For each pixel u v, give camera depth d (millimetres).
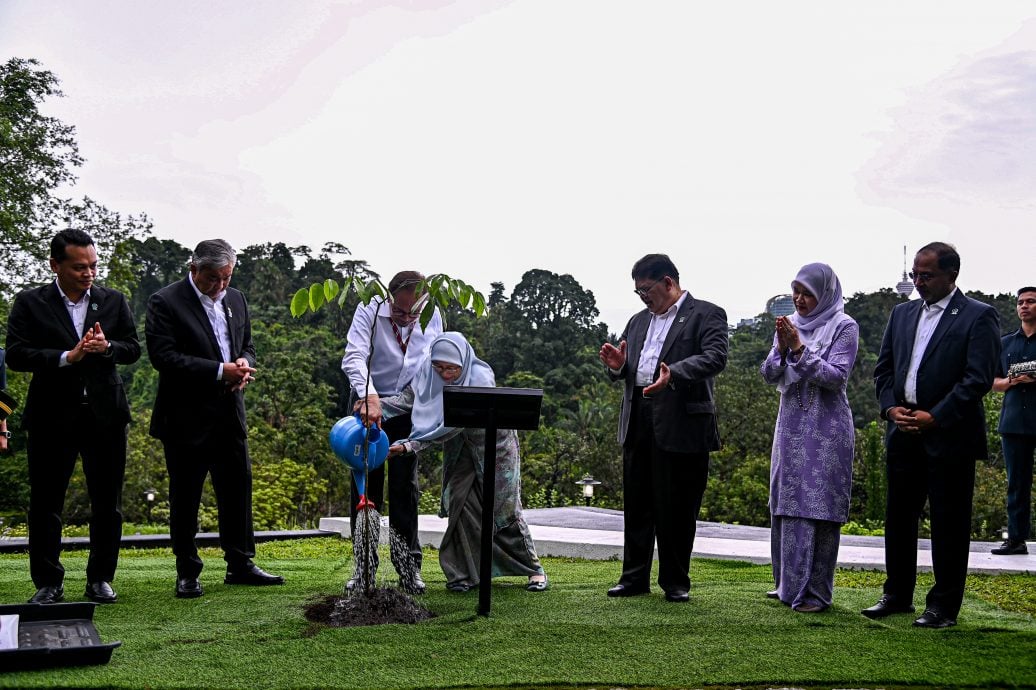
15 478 28266
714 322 5344
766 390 30969
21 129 25062
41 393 5035
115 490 5191
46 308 5082
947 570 4613
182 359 5387
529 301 57344
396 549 5418
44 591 5039
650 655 4090
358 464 5031
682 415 5246
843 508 5008
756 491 27188
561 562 7320
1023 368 7414
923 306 4898
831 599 5066
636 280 5496
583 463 30094
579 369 49875
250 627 4531
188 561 5348
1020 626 4645
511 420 4809
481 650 4152
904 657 4047
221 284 5516
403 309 5797
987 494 20578
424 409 5488
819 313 5215
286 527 24375
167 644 4211
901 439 4859
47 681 3627
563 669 3895
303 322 45938
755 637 4383
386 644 4242
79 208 26156
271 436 31281
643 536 5473
